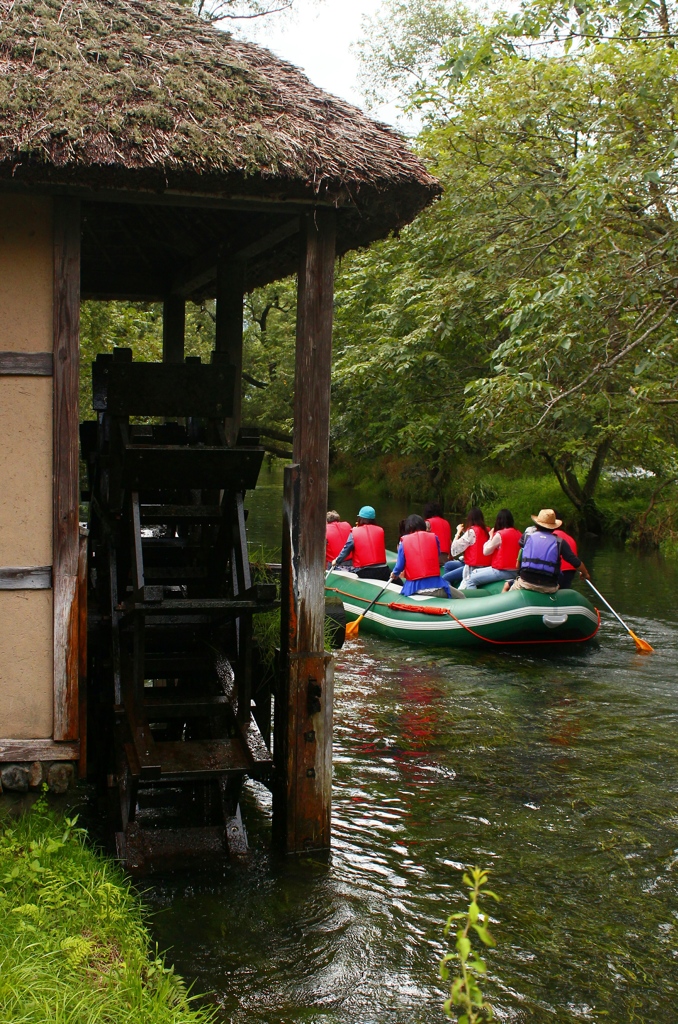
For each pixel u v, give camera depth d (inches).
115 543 193.3
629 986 136.3
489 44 364.2
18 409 148.0
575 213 351.3
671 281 356.5
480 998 91.4
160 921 147.7
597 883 166.9
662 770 223.8
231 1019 124.4
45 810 150.6
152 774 152.7
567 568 377.1
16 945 112.8
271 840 177.5
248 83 156.6
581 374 421.4
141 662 170.2
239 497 187.0
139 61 152.6
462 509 832.9
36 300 147.5
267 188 145.5
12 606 149.7
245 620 173.0
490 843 182.4
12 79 139.9
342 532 450.9
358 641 372.2
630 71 363.3
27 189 143.8
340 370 579.8
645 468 668.1
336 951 141.6
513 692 295.0
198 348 853.8
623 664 334.6
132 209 218.5
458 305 475.8
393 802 201.8
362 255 576.4
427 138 487.2
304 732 167.0
